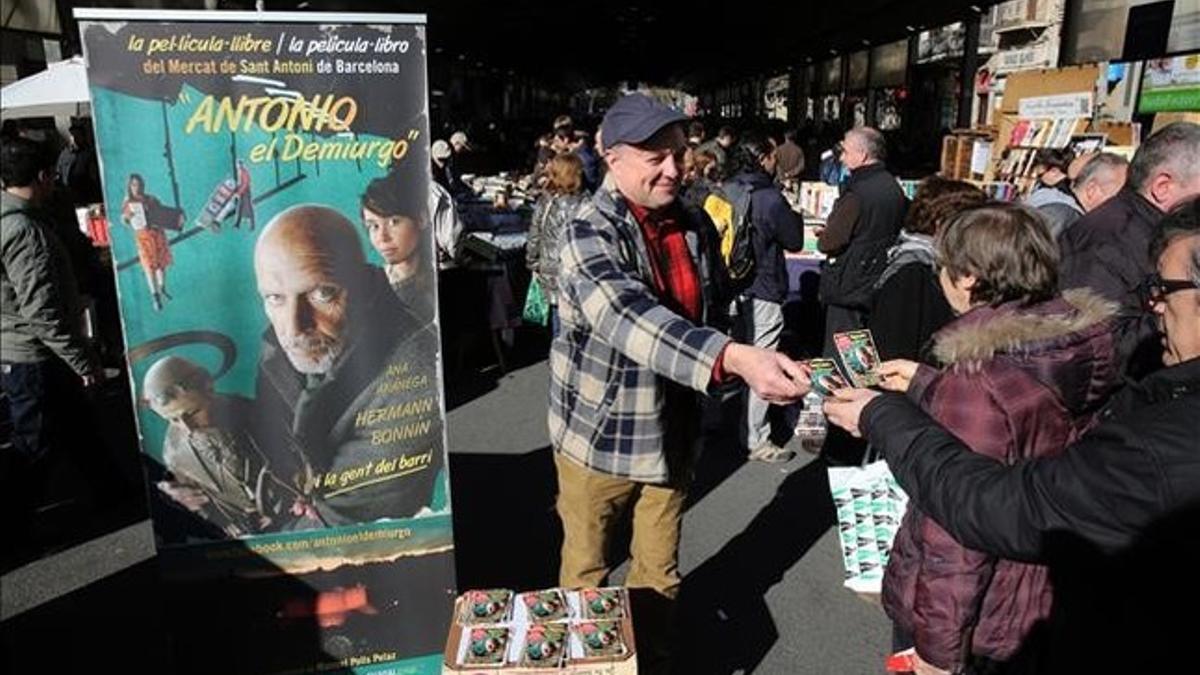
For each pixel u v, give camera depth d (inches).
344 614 98.0
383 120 87.2
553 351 96.4
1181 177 112.3
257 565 94.1
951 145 395.5
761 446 193.5
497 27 1134.4
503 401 237.1
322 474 93.5
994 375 68.9
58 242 154.6
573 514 97.0
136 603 140.0
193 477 90.3
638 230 91.0
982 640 74.2
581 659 81.0
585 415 92.9
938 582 71.2
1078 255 118.2
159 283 84.7
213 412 89.1
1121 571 49.3
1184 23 279.7
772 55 1443.2
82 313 160.6
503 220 347.9
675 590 102.1
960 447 59.5
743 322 196.2
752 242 176.6
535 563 147.7
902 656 88.6
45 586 145.6
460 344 258.7
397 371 93.6
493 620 87.3
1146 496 46.7
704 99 3518.7
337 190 87.7
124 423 223.8
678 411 95.2
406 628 100.3
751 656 122.7
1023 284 74.4
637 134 85.7
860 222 177.9
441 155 349.1
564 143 381.7
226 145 83.7
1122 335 87.0
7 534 155.6
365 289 90.6
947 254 79.5
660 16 1067.3
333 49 84.3
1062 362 68.6
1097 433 51.3
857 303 180.2
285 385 90.4
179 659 94.6
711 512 168.4
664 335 78.5
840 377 78.4
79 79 274.8
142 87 80.5
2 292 151.3
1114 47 390.6
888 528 137.1
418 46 86.6
